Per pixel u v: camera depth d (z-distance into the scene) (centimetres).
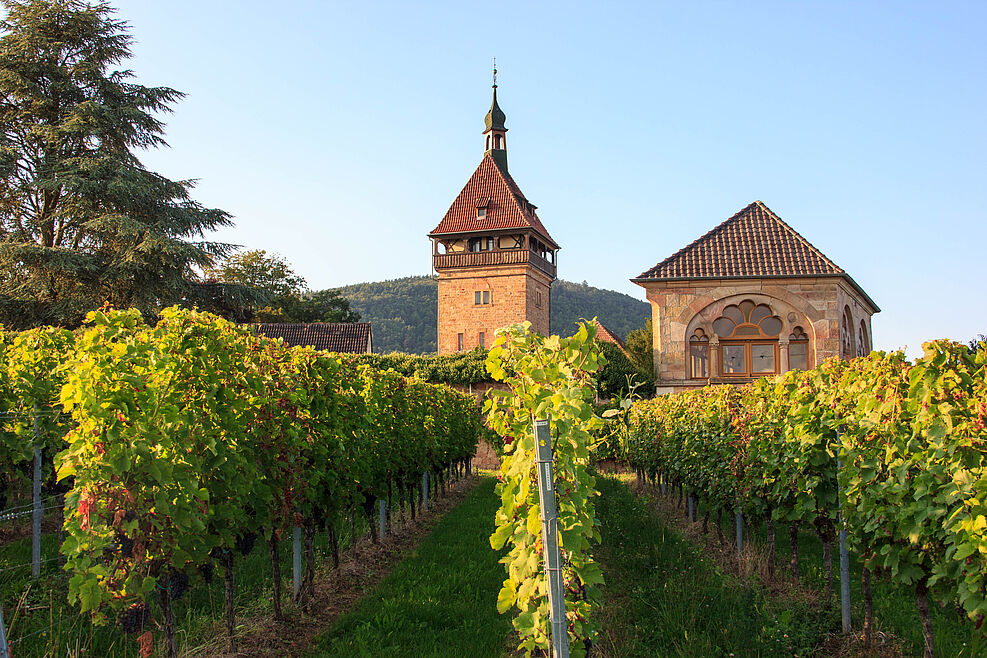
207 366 577
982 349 516
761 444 834
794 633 589
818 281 2219
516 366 524
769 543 849
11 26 3053
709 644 548
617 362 2717
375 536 998
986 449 480
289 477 668
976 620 481
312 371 756
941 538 513
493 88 5556
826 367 763
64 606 643
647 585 728
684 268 2292
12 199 3103
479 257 5022
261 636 614
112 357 485
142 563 504
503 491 512
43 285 2784
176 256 2958
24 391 827
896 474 555
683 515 1338
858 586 786
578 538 473
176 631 596
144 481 499
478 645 604
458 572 840
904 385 554
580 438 477
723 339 2266
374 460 975
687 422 1204
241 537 652
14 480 986
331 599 742
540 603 489
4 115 3056
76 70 3080
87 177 2912
